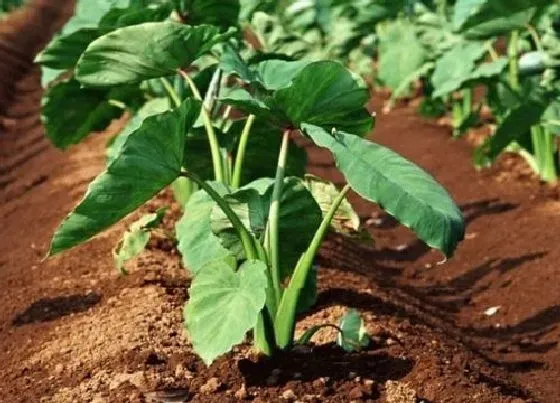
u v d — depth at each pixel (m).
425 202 2.67
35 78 9.82
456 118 5.77
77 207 2.73
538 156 4.67
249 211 2.97
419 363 2.98
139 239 3.39
